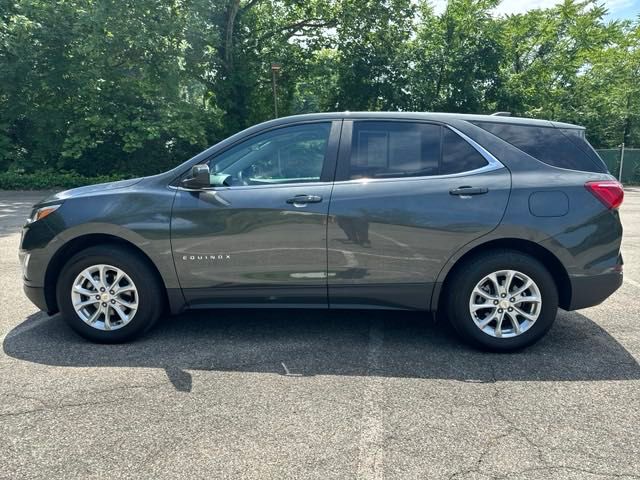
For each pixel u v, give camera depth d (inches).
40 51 715.4
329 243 141.6
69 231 146.2
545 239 138.0
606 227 139.6
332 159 145.9
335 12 903.7
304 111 1197.1
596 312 180.2
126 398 117.3
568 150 145.0
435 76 893.8
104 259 146.5
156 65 785.6
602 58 1165.7
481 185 139.5
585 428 104.0
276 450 96.6
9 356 141.6
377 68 892.0
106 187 153.5
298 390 121.3
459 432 102.7
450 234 139.1
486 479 87.9
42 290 151.0
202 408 112.7
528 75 1103.0
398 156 145.5
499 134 145.9
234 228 143.4
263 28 961.5
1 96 731.4
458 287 142.0
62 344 150.5
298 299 146.5
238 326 166.9
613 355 141.9
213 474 89.5
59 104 767.1
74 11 710.5
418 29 945.5
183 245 144.7
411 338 155.9
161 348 147.7
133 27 722.8
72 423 106.5
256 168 148.5
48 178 714.2
